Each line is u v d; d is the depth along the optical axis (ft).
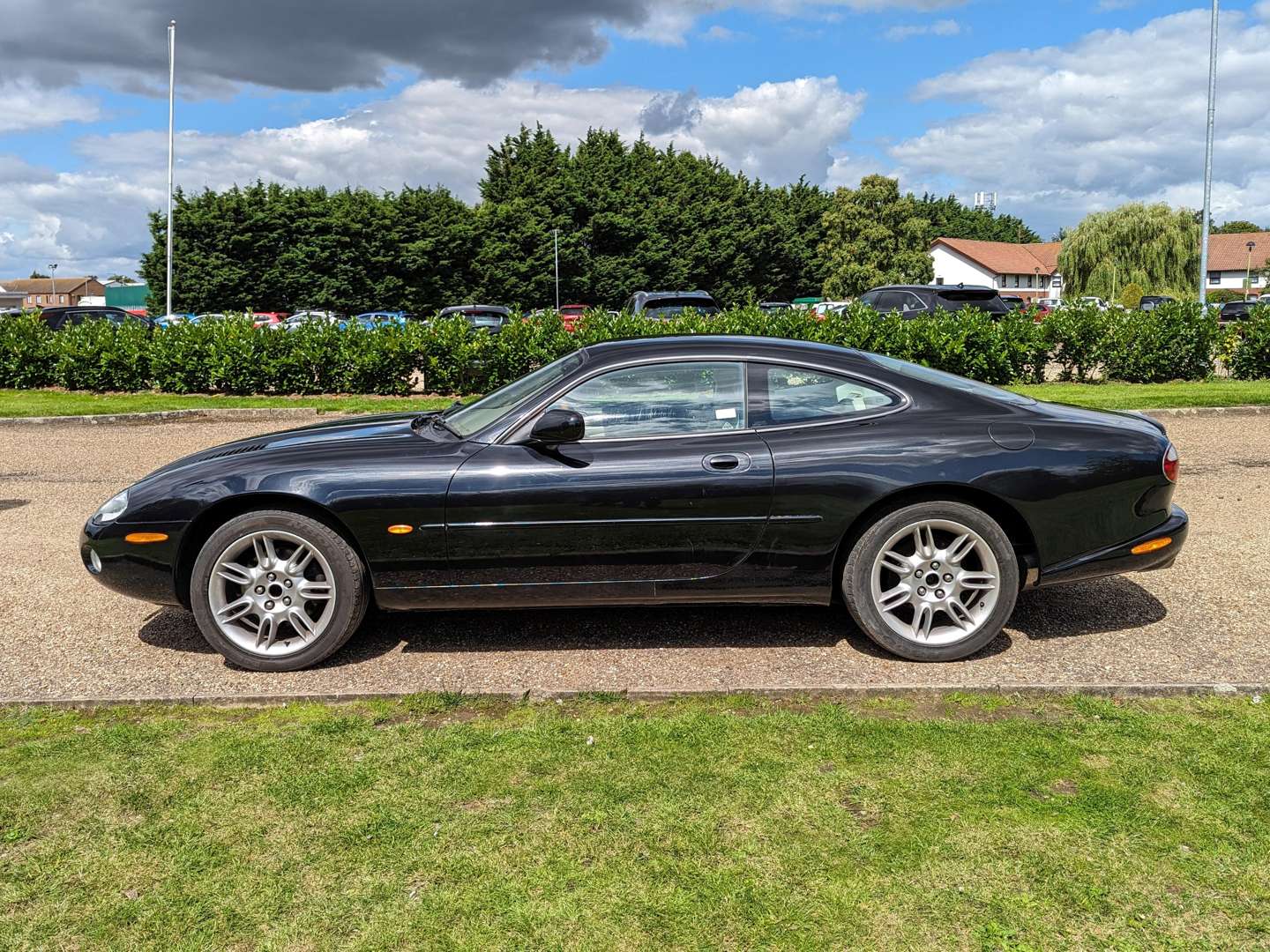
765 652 14.08
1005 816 9.38
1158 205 192.34
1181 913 7.94
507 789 10.11
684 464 13.43
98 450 34.27
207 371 49.70
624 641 14.67
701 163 230.27
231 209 169.99
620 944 7.68
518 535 13.48
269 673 13.70
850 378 14.05
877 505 13.57
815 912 8.01
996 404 14.06
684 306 71.77
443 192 190.90
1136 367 48.26
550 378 14.51
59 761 10.89
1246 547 19.43
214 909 8.20
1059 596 16.58
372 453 13.89
